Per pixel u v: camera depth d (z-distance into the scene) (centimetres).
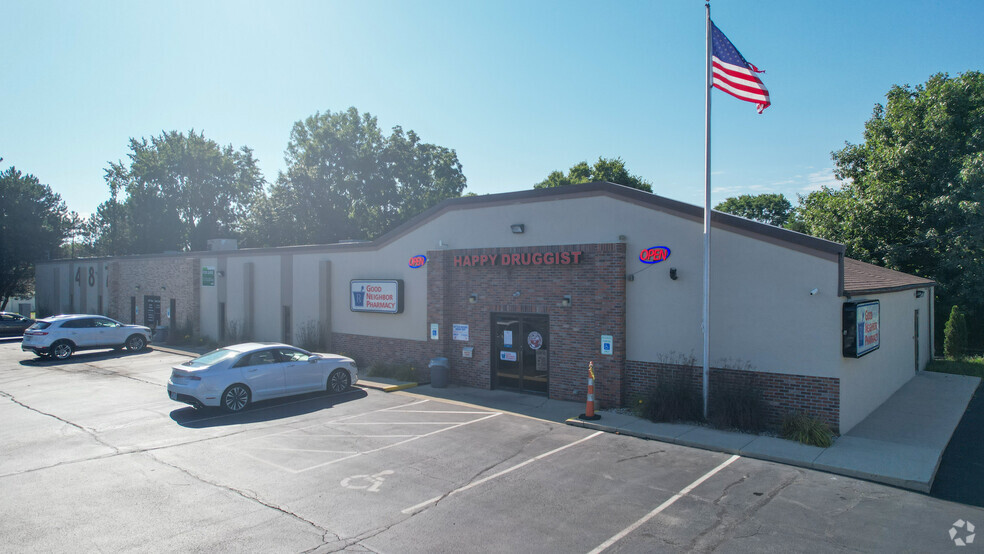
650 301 1308
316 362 1494
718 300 1213
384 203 5319
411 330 1808
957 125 2633
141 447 1038
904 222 2767
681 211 1261
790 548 644
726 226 1202
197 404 1280
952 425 1191
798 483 857
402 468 926
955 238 2497
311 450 1024
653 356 1303
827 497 802
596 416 1243
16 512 737
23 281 5031
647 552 634
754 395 1134
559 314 1449
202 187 5588
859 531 690
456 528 696
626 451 1020
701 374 1230
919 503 785
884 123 3016
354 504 773
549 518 727
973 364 2164
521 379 1551
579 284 1412
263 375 1377
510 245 1546
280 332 2303
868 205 2811
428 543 655
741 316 1186
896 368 1602
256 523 707
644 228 1316
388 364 1839
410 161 5497
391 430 1163
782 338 1138
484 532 685
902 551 638
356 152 5203
